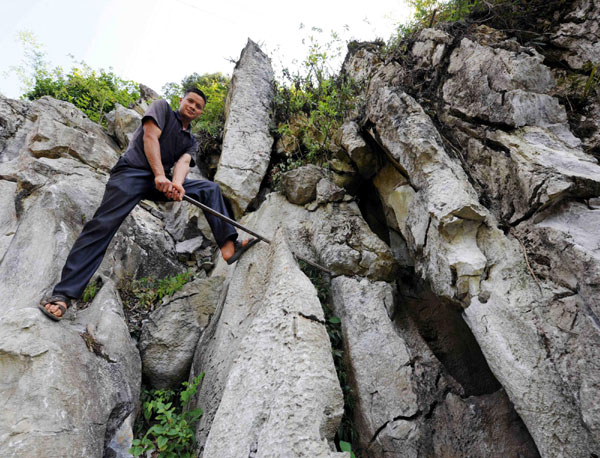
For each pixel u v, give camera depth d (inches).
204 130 198.2
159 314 118.3
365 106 137.7
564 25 129.2
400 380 94.8
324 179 143.3
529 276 84.9
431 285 99.8
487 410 89.4
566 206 86.8
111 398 84.6
